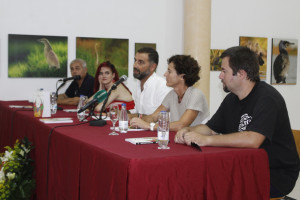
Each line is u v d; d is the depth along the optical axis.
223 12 6.83
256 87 2.24
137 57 3.78
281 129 2.22
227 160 1.85
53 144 2.58
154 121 3.21
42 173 2.81
